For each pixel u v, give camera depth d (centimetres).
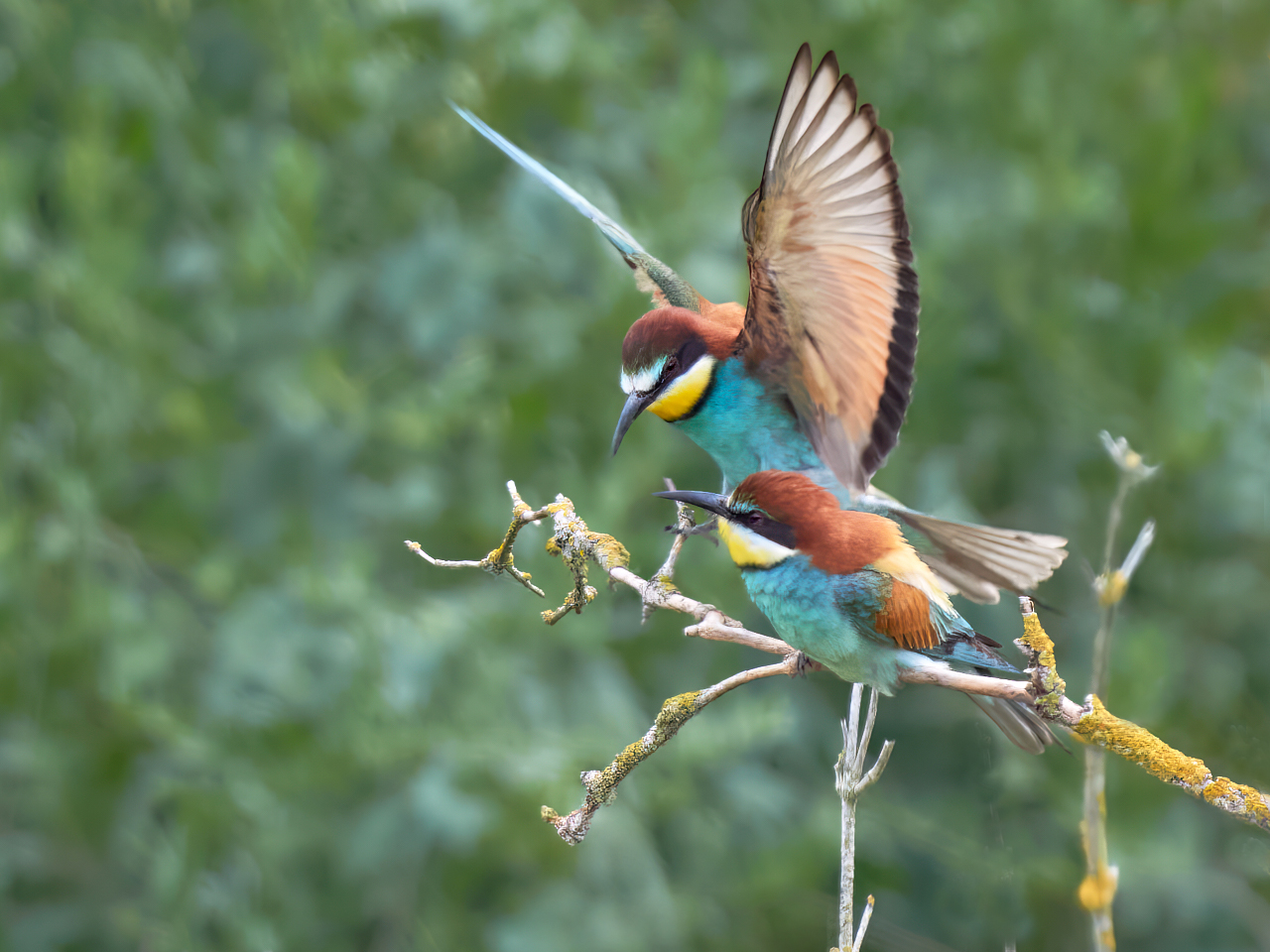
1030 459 1153
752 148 1220
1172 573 1132
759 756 1147
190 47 1184
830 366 706
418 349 1104
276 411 1088
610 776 654
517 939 992
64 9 1102
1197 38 1159
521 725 1033
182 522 1091
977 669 784
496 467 1078
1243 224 1134
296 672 1012
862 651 722
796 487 735
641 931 1005
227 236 1127
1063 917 1077
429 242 1078
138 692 1026
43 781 1047
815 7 1165
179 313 1138
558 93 1118
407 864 1056
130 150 1105
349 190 1150
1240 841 1093
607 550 738
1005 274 1099
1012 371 1148
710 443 823
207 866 1035
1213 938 1072
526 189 1070
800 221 645
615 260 1064
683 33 1293
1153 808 1030
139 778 1091
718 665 1103
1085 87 1137
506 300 1133
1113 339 1100
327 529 1077
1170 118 1095
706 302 925
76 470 1025
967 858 1065
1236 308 1119
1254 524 1108
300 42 1072
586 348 1065
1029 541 689
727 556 1049
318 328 1086
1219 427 1087
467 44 1107
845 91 604
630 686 1084
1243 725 1107
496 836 1019
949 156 1156
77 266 1034
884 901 1103
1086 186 1111
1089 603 1119
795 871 1041
